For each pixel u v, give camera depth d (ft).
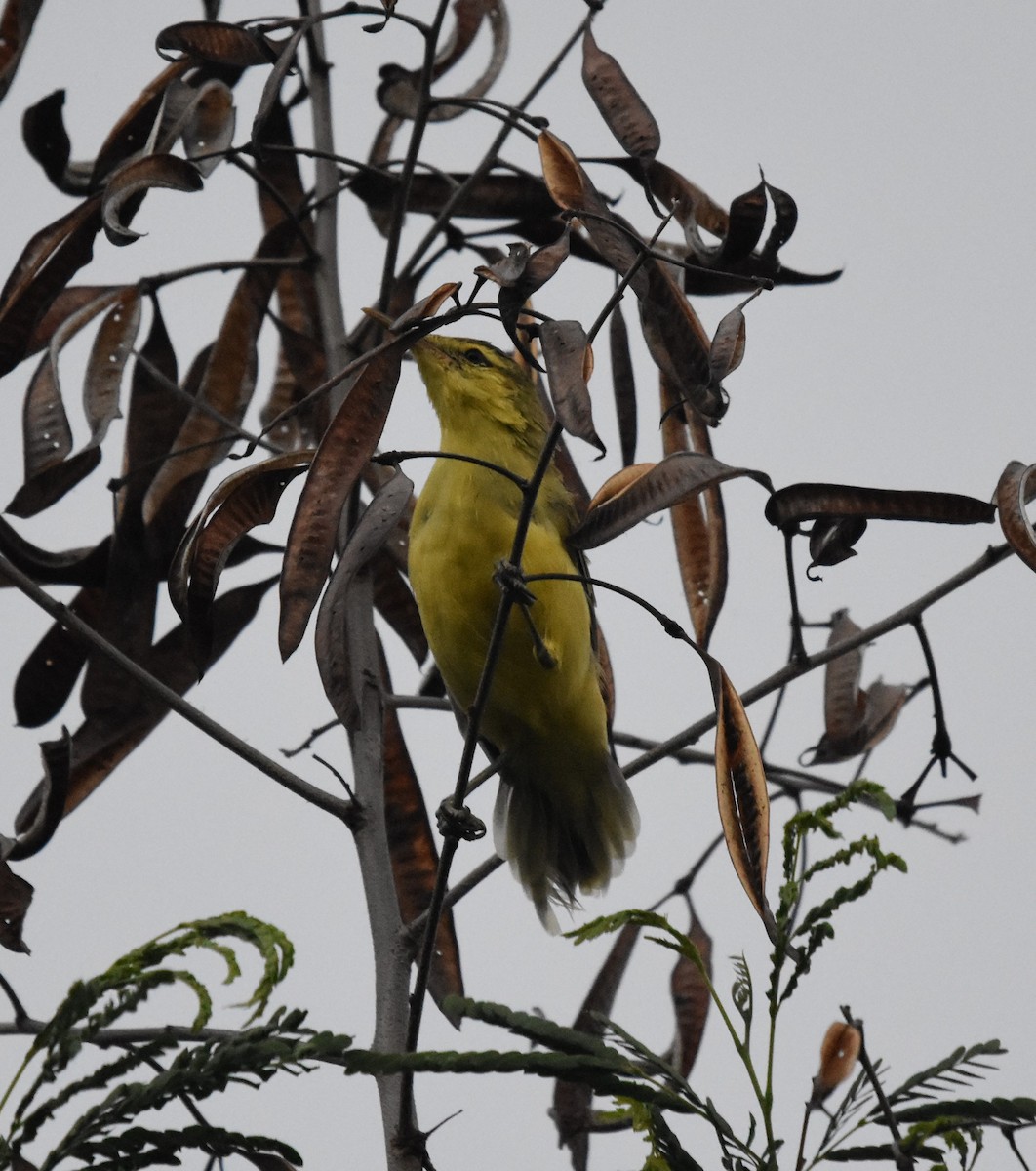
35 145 34.37
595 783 37.83
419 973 24.68
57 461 30.71
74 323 33.09
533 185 39.17
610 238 28.25
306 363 37.50
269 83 30.25
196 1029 17.49
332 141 39.11
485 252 39.96
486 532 34.65
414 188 39.65
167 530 34.94
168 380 34.32
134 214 30.07
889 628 30.09
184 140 32.83
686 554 32.86
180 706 27.78
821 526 24.06
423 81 31.86
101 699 34.19
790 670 29.66
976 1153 19.98
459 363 37.32
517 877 37.93
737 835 22.06
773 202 28.71
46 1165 17.88
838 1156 19.90
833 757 35.94
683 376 28.58
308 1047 17.58
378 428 23.62
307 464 25.76
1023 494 24.54
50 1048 17.70
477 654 35.32
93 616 35.42
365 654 31.71
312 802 28.81
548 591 34.50
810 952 19.42
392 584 38.60
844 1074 20.85
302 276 39.34
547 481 36.22
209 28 31.40
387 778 33.27
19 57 33.45
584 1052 18.86
